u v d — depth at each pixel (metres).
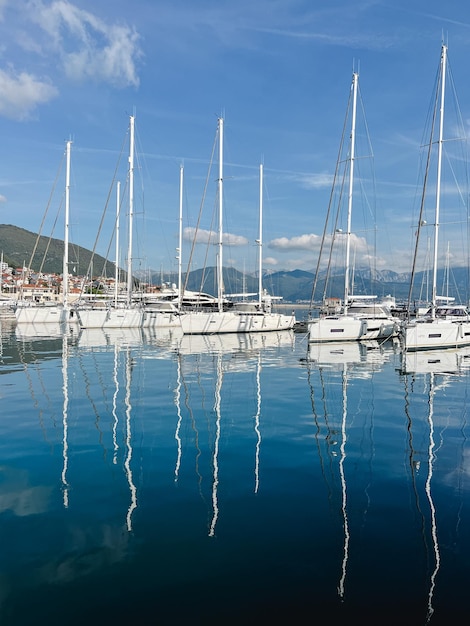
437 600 4.71
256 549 5.69
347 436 10.70
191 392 15.72
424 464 8.80
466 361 23.80
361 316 36.69
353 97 34.16
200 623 4.39
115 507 6.87
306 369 21.12
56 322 52.47
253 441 10.29
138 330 44.91
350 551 5.64
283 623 4.39
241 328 41.81
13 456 9.17
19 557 5.51
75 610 4.58
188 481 7.90
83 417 12.28
